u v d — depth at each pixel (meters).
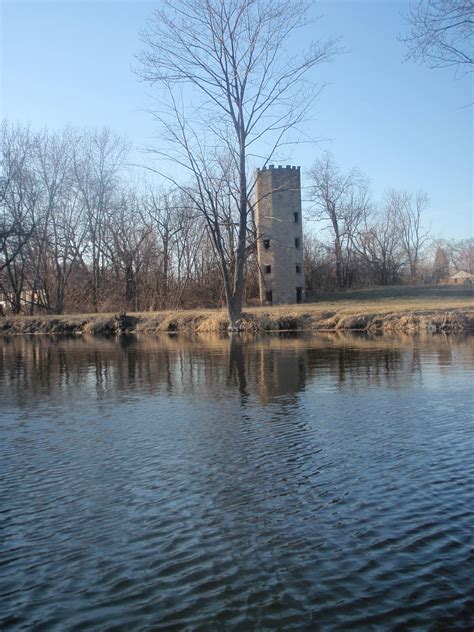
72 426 12.33
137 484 8.63
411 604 5.46
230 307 38.31
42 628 5.31
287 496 7.95
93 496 8.23
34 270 61.62
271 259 66.19
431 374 17.12
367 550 6.41
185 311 46.44
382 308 40.09
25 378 19.56
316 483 8.38
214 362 21.95
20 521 7.50
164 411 13.47
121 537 6.96
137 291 61.00
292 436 10.81
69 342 35.50
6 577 6.18
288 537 6.78
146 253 61.03
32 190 57.56
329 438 10.57
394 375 17.19
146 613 5.48
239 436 10.96
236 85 34.06
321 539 6.70
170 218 61.28
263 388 15.91
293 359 21.88
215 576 6.05
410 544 6.49
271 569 6.13
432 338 29.00
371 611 5.38
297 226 67.50
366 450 9.77
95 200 60.78
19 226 55.84
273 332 37.00
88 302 61.16
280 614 5.39
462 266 121.31
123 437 11.25
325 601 5.55
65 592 5.87
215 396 15.06
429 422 11.44
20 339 40.09
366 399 13.85
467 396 13.76
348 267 89.56
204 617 5.39
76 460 9.88
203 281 61.12
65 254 59.69
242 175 35.56
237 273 38.06
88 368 21.64
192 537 6.89
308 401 13.90
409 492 7.89
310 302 66.81
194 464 9.43
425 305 43.25
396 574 5.93
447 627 5.14
